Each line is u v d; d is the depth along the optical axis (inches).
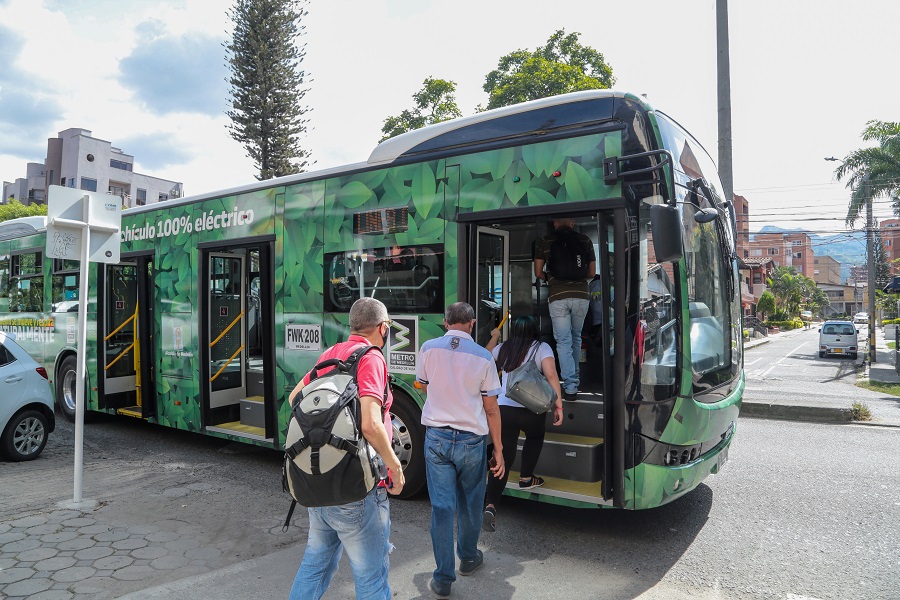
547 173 193.6
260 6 1076.5
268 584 154.4
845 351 1084.5
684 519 211.0
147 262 334.3
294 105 1120.2
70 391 386.6
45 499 228.2
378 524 116.8
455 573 155.6
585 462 191.9
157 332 321.4
